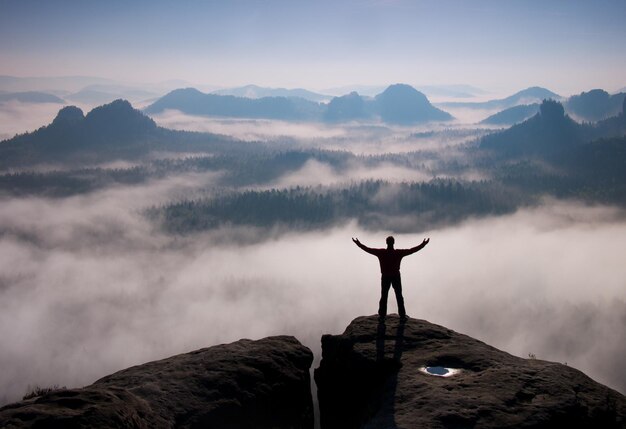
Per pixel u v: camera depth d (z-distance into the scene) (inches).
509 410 351.9
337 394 495.5
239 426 399.5
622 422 360.8
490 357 444.1
